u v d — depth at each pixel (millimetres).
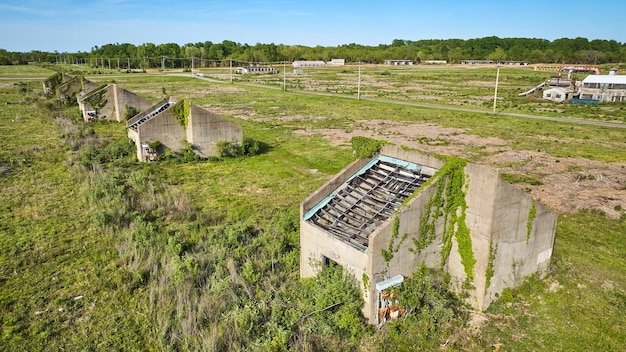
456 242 16234
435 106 73125
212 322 14656
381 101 80125
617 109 69688
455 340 14164
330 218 17141
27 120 54469
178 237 21281
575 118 60531
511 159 37906
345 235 15836
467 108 70625
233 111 67500
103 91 54812
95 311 15516
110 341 13969
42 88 92188
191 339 13867
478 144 44000
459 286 16375
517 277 16641
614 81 79750
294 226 21688
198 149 37625
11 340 13891
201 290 16516
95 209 24484
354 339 13992
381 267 14656
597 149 41656
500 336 14477
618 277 17969
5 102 70062
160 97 84625
